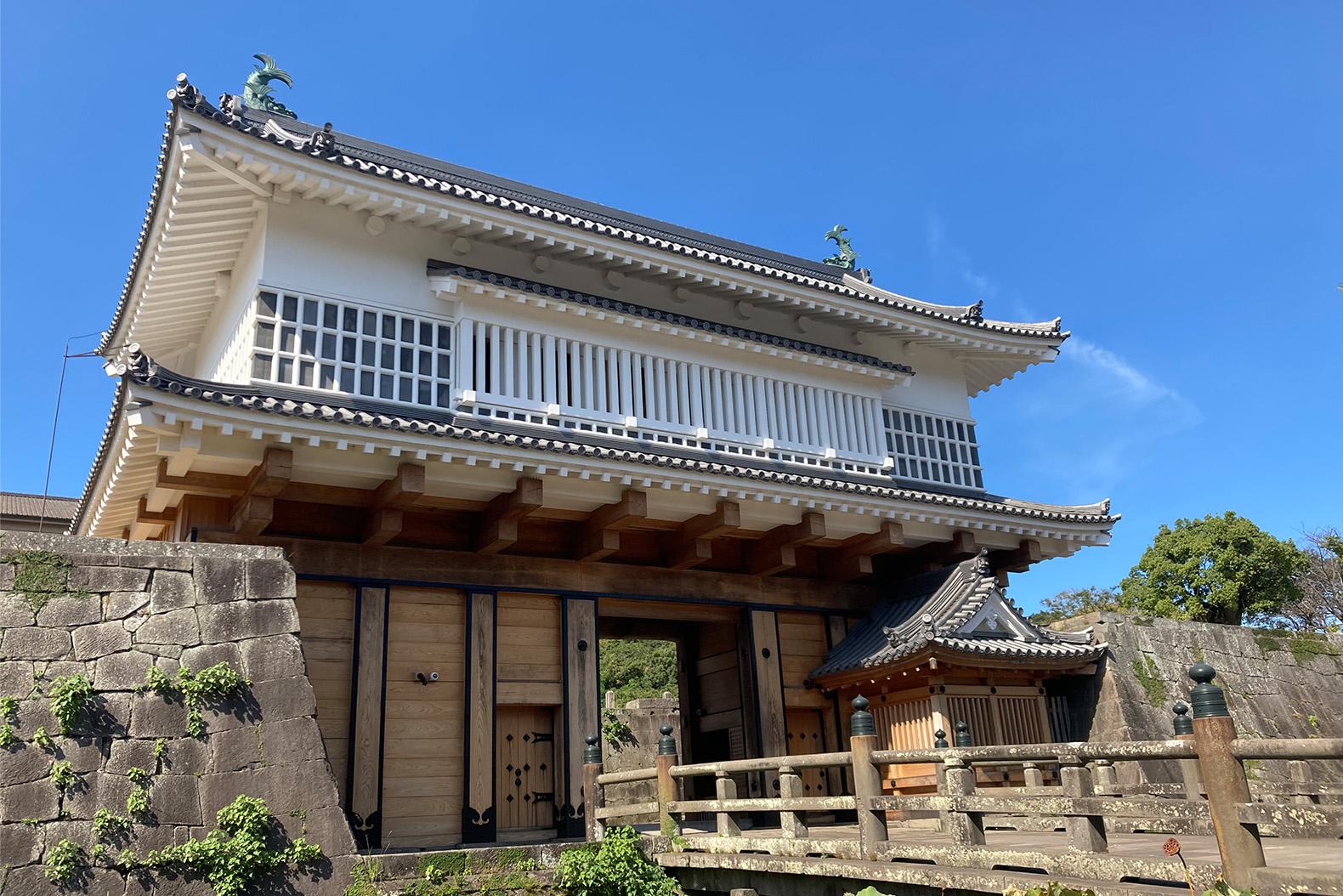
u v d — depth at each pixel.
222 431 9.35
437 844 10.95
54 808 7.24
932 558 15.39
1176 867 5.30
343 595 11.38
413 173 12.09
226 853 7.52
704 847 9.17
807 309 15.15
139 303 13.59
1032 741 13.42
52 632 7.81
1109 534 15.91
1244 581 27.52
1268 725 17.22
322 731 10.68
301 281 11.46
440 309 12.38
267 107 14.10
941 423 16.81
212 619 8.38
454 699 11.64
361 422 9.86
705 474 11.97
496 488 11.37
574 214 15.99
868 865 7.20
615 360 13.17
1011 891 5.52
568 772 12.02
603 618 14.53
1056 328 17.34
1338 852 7.26
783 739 13.81
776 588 14.57
